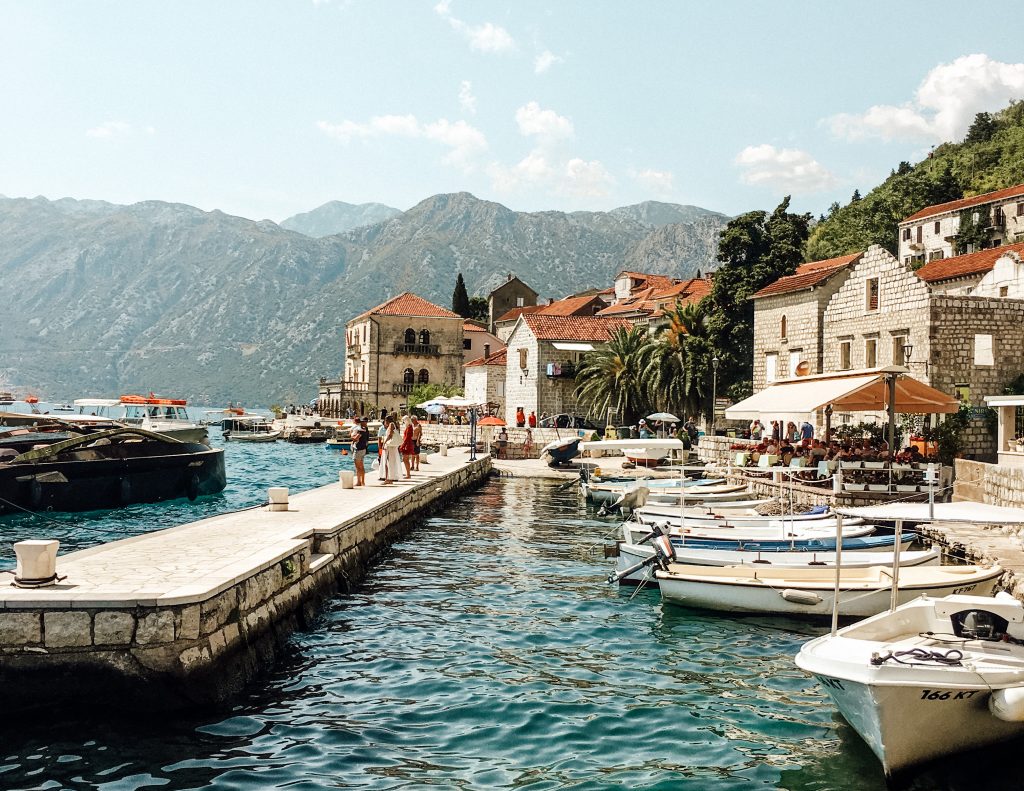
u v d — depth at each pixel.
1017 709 9.02
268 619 13.61
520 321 66.94
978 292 46.84
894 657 10.00
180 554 14.25
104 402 60.41
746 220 57.62
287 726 10.87
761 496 31.75
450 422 73.44
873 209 94.75
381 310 90.56
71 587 11.19
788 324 45.94
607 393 57.69
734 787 9.41
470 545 25.56
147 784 9.00
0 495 27.69
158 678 10.64
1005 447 29.86
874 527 21.84
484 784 9.37
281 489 21.44
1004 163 100.12
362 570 20.72
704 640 15.47
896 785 9.46
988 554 18.53
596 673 13.50
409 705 11.82
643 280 97.94
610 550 23.69
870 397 26.19
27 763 9.38
